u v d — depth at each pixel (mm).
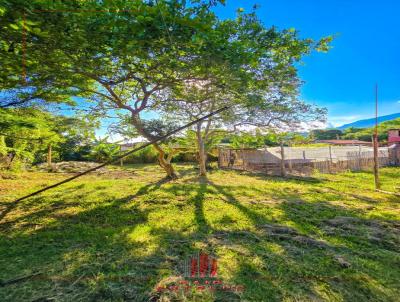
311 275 2525
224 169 13344
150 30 2730
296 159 13047
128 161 17859
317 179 9242
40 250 3125
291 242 3393
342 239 3492
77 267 2680
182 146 12578
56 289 2291
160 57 3469
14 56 3270
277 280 2438
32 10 2395
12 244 3318
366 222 4188
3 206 5277
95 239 3482
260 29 4137
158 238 3514
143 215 4676
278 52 4582
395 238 3488
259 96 5789
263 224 4137
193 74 4230
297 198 6062
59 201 5750
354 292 2252
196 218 4465
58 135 7543
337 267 2697
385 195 6262
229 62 3410
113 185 7941
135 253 3031
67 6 2439
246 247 3211
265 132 10438
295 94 8469
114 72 4406
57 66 3855
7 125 4836
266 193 6688
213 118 9156
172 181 8969
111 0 2457
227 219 4398
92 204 5512
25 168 12031
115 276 2494
